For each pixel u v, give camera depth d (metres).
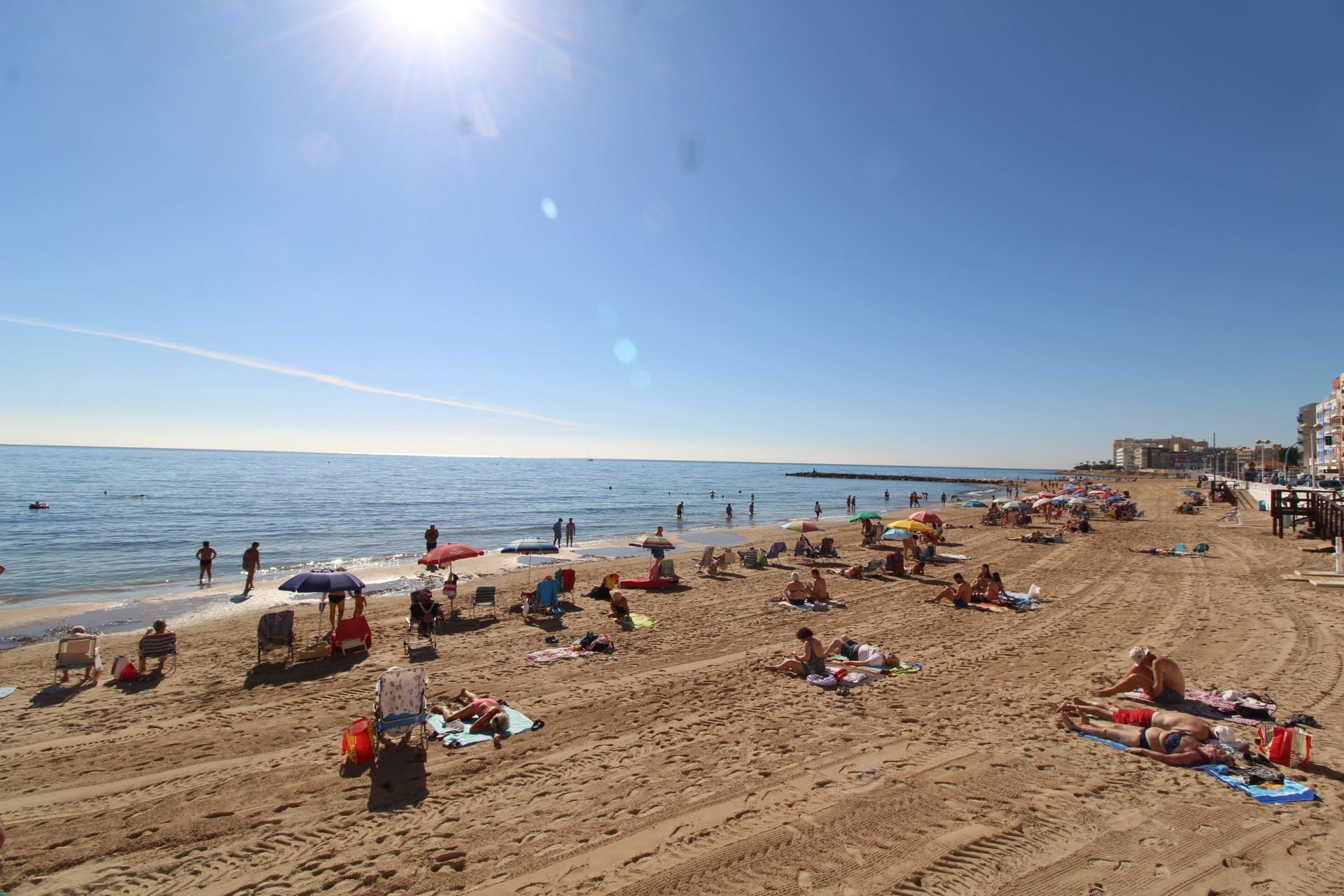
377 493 65.31
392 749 7.05
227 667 10.44
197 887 4.68
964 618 13.39
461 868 4.82
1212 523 33.78
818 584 14.99
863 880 4.55
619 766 6.56
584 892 4.49
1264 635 11.42
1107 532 30.00
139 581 20.56
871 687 9.05
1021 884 4.47
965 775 6.21
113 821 5.64
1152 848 4.90
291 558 26.42
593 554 27.27
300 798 6.00
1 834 4.52
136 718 8.17
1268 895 4.34
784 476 169.50
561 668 10.15
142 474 90.00
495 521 43.12
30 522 37.62
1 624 14.70
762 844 5.04
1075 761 6.52
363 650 11.30
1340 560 17.41
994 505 36.31
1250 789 5.75
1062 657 10.41
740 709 8.21
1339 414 61.53
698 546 30.45
